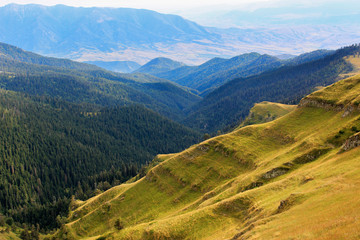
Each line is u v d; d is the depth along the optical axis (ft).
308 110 372.99
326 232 110.73
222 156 372.38
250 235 145.79
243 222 199.82
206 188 338.34
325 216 126.72
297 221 136.77
